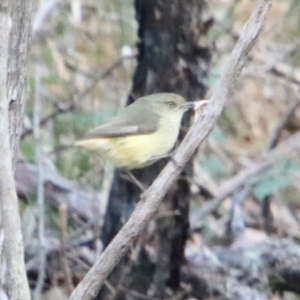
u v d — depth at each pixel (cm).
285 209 1307
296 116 1489
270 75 1441
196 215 1180
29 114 1298
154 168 935
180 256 960
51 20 1504
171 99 920
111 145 904
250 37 560
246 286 1035
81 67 1521
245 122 1533
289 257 1059
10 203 474
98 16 1554
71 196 1162
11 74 564
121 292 942
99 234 1070
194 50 928
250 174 1206
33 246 1085
